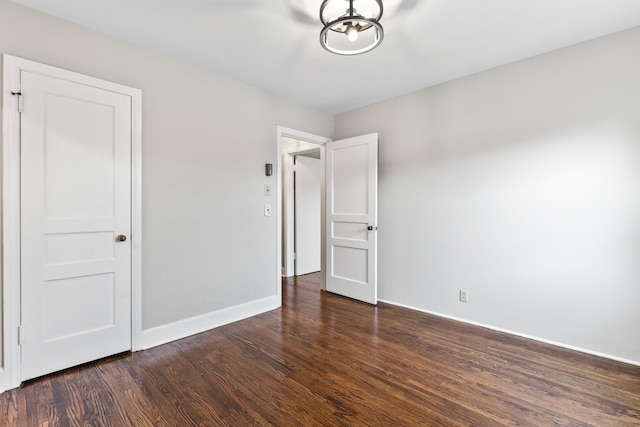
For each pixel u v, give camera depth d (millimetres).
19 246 1814
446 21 2004
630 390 1800
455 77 2871
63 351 1981
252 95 3045
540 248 2453
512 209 2582
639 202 2061
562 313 2365
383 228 3492
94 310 2105
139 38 2209
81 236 2043
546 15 1940
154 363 2111
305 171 4930
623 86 2107
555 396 1750
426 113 3111
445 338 2525
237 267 2941
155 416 1582
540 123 2439
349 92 3232
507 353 2260
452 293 2959
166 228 2451
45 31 1903
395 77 2867
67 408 1636
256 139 3090
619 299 2139
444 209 2994
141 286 2316
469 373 1992
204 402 1698
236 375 1969
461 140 2873
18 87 1797
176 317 2518
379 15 1725
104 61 2137
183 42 2271
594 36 2186
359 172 3529
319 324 2842
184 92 2543
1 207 1757
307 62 2578
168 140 2451
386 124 3443
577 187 2285
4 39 1769
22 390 1777
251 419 1566
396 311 3188
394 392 1794
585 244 2262
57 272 1949
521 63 2525
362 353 2270
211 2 1820
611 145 2152
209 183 2719
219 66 2645
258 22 2029
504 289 2643
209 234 2725
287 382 1894
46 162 1898
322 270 4047
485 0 1795
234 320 2908
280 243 3344
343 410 1637
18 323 1815
